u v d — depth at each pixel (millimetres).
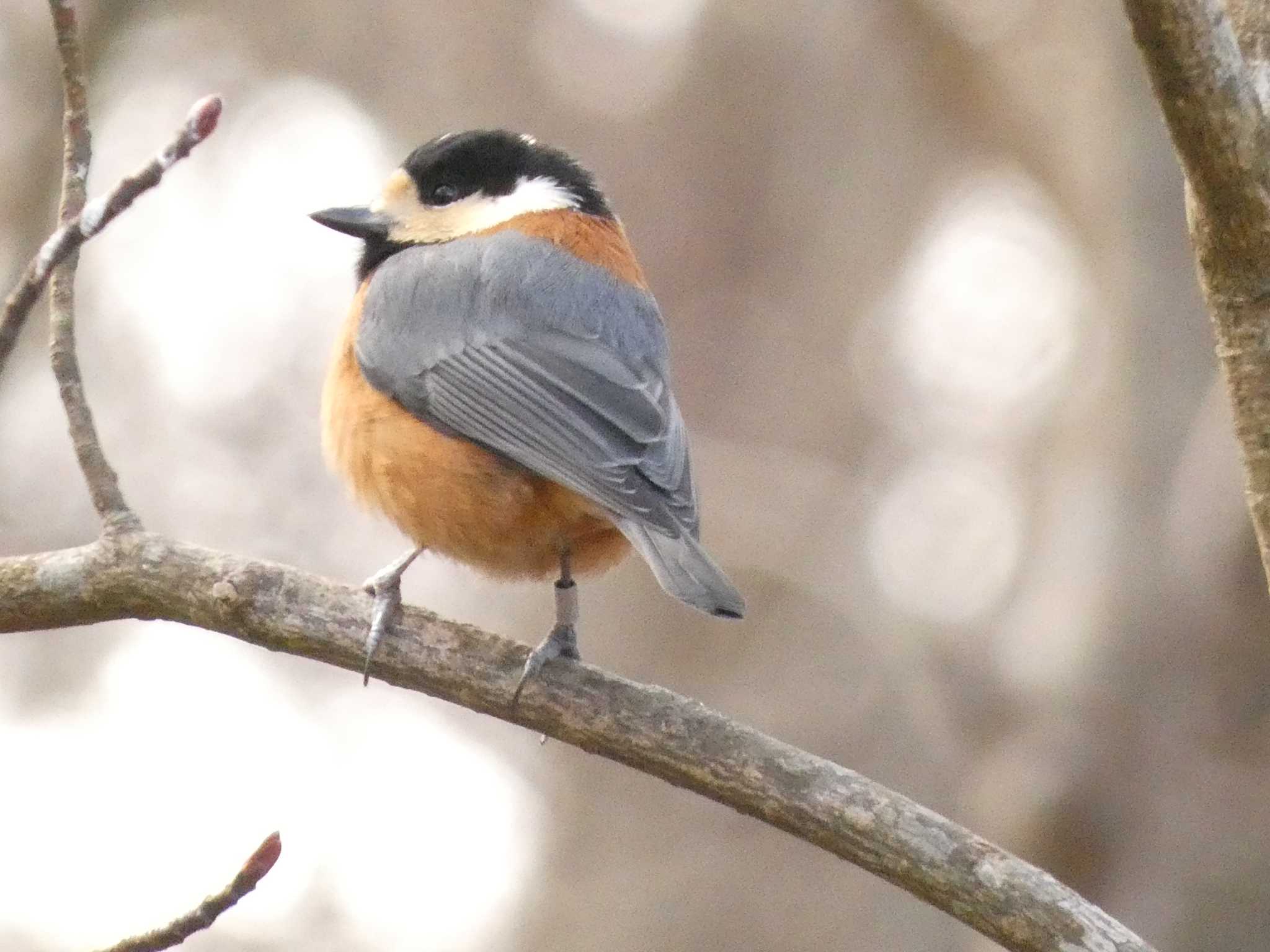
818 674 16125
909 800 5668
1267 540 5285
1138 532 11430
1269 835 10953
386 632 6367
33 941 13078
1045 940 5309
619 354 7641
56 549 14453
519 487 7215
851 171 18547
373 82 18016
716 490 15703
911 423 17422
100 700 14719
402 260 8078
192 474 15688
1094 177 12141
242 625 6406
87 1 13078
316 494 15727
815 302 18453
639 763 6035
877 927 15008
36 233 12711
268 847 5371
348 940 14148
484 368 7484
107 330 15836
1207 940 10891
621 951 15148
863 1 18344
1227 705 11227
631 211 18641
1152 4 4684
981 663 13414
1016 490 15703
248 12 17594
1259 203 4957
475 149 8484
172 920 5359
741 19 18969
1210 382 11445
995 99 15406
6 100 12852
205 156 16641
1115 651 11367
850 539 15594
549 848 16000
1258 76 5145
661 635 16562
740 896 15320
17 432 14789
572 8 18672
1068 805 11227
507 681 6223
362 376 7625
